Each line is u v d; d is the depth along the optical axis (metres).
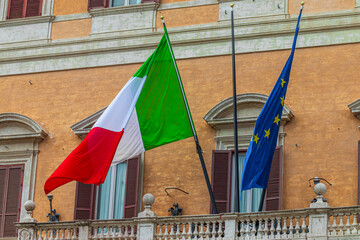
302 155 30.44
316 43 31.48
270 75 31.66
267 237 27.98
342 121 30.38
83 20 34.56
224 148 31.39
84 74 33.78
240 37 32.38
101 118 30.08
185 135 30.61
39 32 34.91
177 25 33.38
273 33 32.03
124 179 32.34
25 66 34.56
